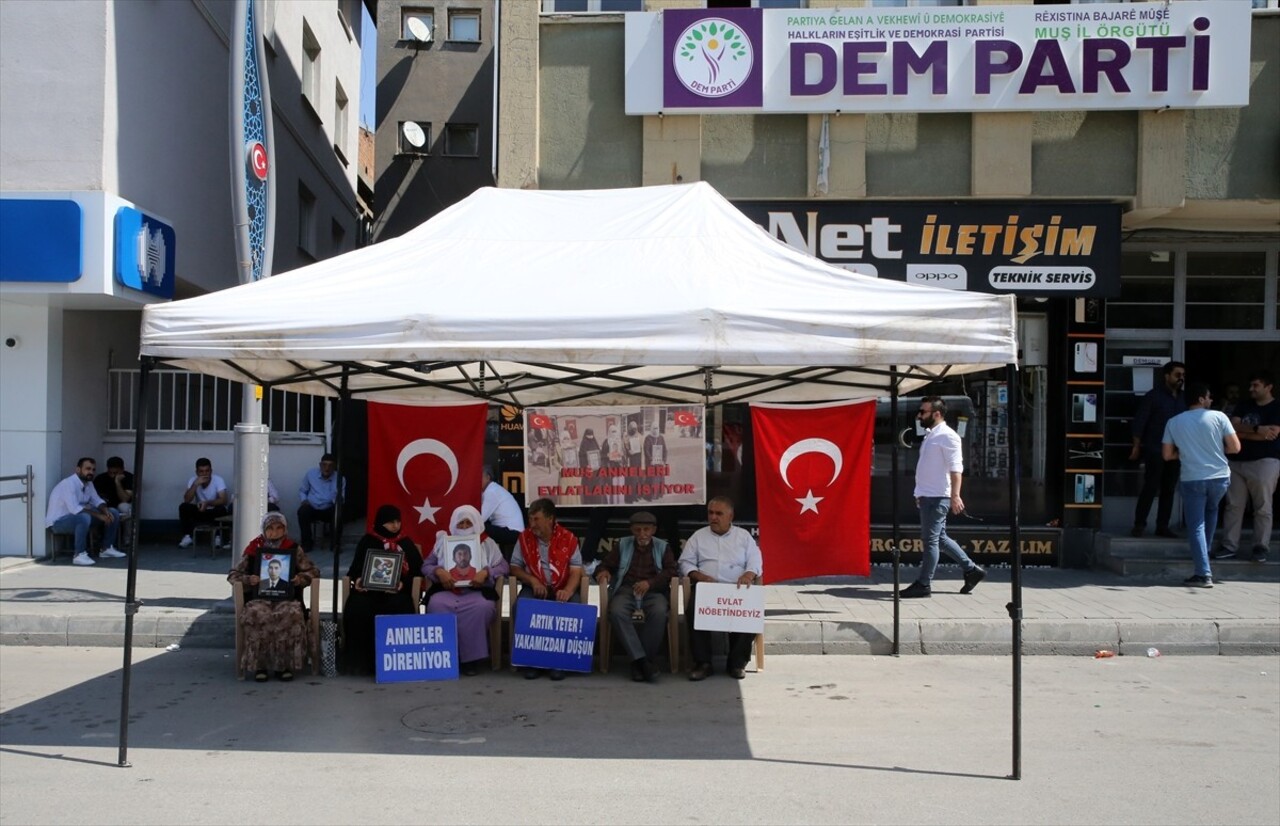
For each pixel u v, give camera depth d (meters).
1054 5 10.42
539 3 10.77
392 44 22.33
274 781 5.29
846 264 10.58
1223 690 7.25
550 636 7.53
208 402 13.28
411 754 5.75
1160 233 11.81
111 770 5.45
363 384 8.25
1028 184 10.45
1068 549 11.27
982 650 8.40
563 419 8.23
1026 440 11.54
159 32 12.12
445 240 6.95
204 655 8.33
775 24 10.42
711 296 5.82
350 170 22.20
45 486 11.75
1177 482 11.29
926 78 10.38
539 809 4.90
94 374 12.73
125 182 11.29
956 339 5.50
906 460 11.51
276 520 7.54
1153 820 4.78
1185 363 12.05
